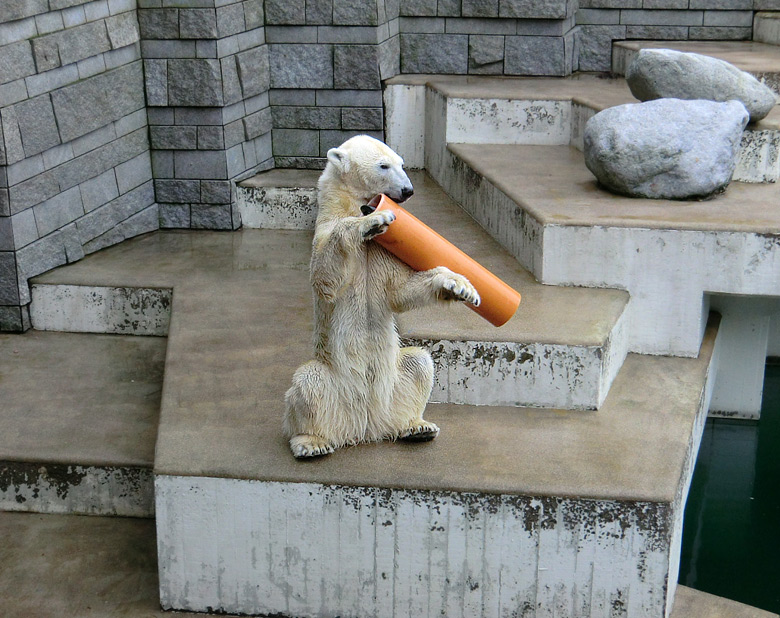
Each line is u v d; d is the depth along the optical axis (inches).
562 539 128.9
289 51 250.2
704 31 287.9
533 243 183.3
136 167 233.3
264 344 174.4
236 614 138.3
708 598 143.4
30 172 198.1
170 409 150.3
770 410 218.2
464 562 131.8
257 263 217.8
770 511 176.7
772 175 205.6
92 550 150.6
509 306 133.7
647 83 208.8
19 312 203.9
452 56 275.9
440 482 129.2
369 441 141.2
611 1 285.0
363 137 135.6
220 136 234.2
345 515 131.2
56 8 197.5
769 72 233.5
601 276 177.3
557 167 223.0
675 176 189.3
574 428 148.3
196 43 226.5
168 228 244.4
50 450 157.8
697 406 158.4
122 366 190.9
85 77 210.2
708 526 171.8
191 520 134.3
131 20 223.6
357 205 133.9
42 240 205.9
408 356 140.7
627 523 127.0
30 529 155.3
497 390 156.3
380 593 135.0
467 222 223.5
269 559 135.1
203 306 191.6
